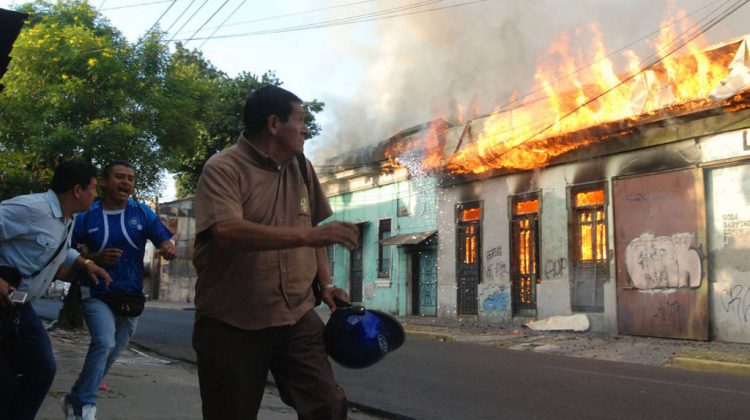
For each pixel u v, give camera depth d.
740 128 12.44
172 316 19.91
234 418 2.53
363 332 2.75
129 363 8.37
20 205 3.32
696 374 8.67
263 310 2.54
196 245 2.58
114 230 4.62
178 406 5.27
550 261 15.86
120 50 12.34
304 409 2.55
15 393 3.33
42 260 3.38
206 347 2.55
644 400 6.55
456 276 18.44
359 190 22.62
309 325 2.65
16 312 3.18
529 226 16.62
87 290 4.49
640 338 13.44
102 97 11.96
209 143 22.12
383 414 5.93
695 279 12.87
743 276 12.23
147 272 39.47
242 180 2.55
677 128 13.39
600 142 14.82
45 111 11.60
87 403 4.30
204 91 13.86
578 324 14.72
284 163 2.70
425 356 10.30
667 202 13.48
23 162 11.91
